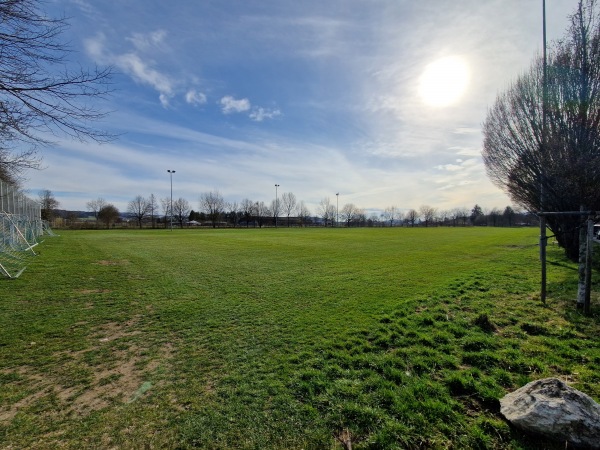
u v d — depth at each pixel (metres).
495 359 3.85
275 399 3.12
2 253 14.74
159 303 6.88
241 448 2.46
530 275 9.49
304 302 6.87
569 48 6.80
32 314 6.10
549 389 2.69
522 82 10.64
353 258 14.54
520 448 2.38
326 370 3.69
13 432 2.66
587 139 6.14
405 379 3.43
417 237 31.27
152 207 67.94
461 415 2.81
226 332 5.09
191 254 16.25
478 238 29.34
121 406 3.05
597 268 10.05
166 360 4.09
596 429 2.34
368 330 5.02
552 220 13.25
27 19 3.73
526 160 10.85
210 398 3.17
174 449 2.45
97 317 5.91
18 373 3.76
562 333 4.66
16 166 5.18
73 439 2.57
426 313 5.82
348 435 2.60
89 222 62.09
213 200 77.19
